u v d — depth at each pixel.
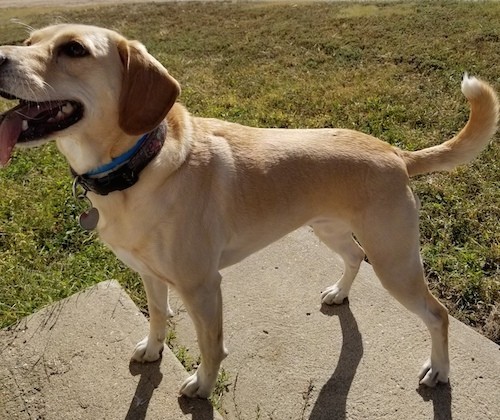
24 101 0.63
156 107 0.64
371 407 0.79
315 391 0.82
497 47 2.16
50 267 1.06
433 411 0.78
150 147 0.64
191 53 2.62
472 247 1.09
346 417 0.78
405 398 0.80
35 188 1.32
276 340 0.90
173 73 2.28
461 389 0.81
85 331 0.88
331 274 1.03
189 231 0.68
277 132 0.78
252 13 3.35
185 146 0.68
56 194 1.27
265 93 1.94
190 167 0.68
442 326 0.79
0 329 0.88
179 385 0.80
